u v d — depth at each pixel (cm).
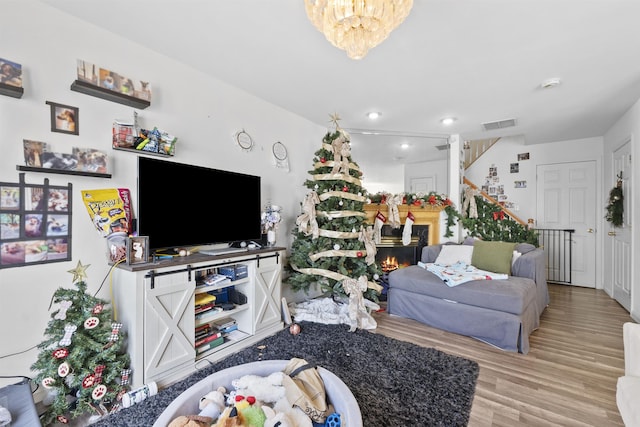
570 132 414
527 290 256
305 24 184
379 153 548
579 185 455
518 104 308
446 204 412
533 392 180
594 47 203
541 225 488
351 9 118
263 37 198
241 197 266
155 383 178
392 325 291
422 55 216
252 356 224
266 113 309
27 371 162
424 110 327
